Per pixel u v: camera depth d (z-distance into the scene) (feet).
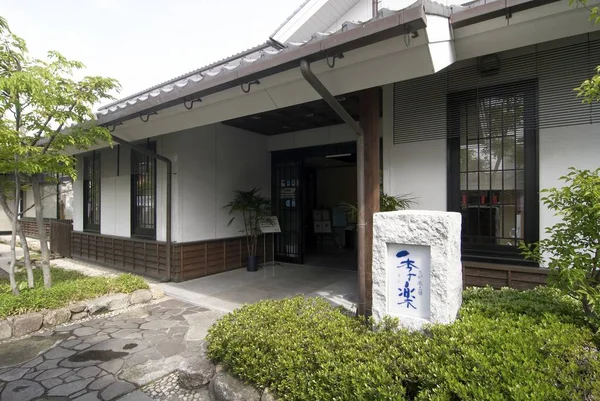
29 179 14.06
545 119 10.46
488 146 11.54
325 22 19.35
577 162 10.00
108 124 14.78
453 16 8.70
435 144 12.35
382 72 9.18
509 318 7.21
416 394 5.74
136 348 10.29
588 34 9.84
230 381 7.23
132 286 15.02
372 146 11.55
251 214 22.36
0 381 8.45
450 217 7.28
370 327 7.88
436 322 7.06
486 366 5.29
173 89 11.80
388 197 12.48
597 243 6.90
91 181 25.72
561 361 5.42
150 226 20.51
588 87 6.84
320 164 30.76
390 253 7.97
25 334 11.27
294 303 9.52
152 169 20.16
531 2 7.89
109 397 7.79
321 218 33.06
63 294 13.16
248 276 19.89
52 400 7.66
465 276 11.57
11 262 12.87
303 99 10.94
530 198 10.76
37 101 11.31
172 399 7.71
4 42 11.35
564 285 7.21
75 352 10.02
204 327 11.94
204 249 19.94
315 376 6.20
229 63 20.72
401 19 7.04
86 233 25.50
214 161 20.66
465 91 11.81
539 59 10.55
